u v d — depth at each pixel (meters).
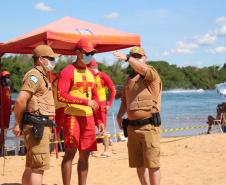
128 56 3.95
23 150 8.47
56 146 7.23
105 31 7.76
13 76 91.38
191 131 14.96
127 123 4.31
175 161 6.86
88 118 4.71
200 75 154.12
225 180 5.34
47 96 3.99
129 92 4.25
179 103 44.84
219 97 66.62
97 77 6.89
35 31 7.71
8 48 7.84
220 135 9.64
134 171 6.14
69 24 7.52
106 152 7.50
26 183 4.23
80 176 4.73
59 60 92.88
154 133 4.11
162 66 153.00
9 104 8.42
